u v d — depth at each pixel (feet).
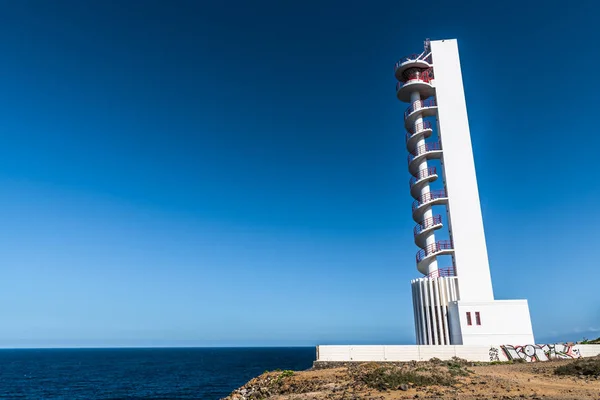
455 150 164.76
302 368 472.03
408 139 171.83
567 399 60.03
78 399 266.36
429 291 152.05
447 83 173.47
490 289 149.59
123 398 264.11
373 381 75.82
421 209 162.71
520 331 138.21
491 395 64.39
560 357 123.65
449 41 178.70
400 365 110.52
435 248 156.15
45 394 295.48
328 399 65.16
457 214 157.69
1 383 374.84
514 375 90.74
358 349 122.31
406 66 176.14
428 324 149.28
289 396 72.90
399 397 63.62
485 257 152.66
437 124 172.14
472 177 161.48
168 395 275.18
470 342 137.28
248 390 99.45
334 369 106.63
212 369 508.12
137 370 517.96
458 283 150.41
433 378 77.15
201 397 264.52
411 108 174.91
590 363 90.74
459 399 60.95
